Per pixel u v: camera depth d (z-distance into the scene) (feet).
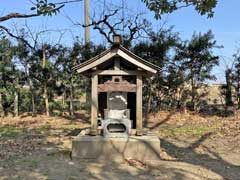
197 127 49.11
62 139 40.06
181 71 62.28
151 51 60.18
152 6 17.94
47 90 63.36
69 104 64.80
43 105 65.05
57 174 25.34
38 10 14.98
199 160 30.30
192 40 61.52
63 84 63.41
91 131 32.22
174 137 41.88
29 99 64.80
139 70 31.99
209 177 24.81
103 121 31.07
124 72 32.01
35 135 43.47
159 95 63.67
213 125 50.49
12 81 62.80
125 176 24.89
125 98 32.94
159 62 60.95
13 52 61.11
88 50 61.11
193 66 62.34
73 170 26.45
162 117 59.52
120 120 31.09
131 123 33.19
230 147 35.83
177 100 63.87
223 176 25.12
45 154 31.99
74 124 53.57
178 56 61.82
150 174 25.46
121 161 29.48
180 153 33.06
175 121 55.62
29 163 28.55
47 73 62.34
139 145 30.14
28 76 62.80
